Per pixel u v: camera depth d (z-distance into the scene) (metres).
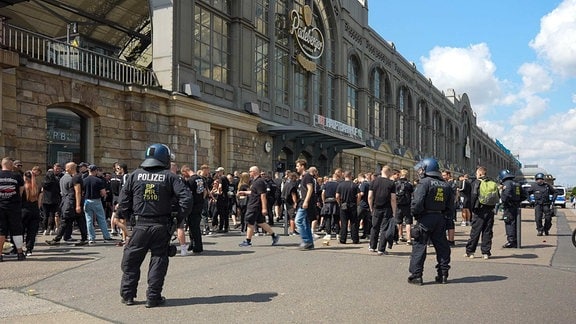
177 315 5.88
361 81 40.03
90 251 10.82
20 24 23.00
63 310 6.08
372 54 42.59
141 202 6.37
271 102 26.88
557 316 5.87
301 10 30.16
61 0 22.58
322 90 33.69
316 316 5.84
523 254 11.18
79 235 13.99
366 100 40.84
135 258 6.35
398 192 13.01
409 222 13.07
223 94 22.97
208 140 21.47
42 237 13.12
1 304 6.32
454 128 76.00
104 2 23.78
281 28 28.61
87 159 17.11
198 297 6.77
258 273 8.52
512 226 12.39
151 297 6.23
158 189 6.36
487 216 10.38
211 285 7.53
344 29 36.56
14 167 10.91
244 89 24.17
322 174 32.38
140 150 18.38
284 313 5.96
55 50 17.50
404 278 8.16
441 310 6.12
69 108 16.58
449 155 73.25
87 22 23.89
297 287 7.40
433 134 63.78
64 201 11.73
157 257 6.38
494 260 10.22
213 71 22.62
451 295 6.94
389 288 7.38
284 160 28.36
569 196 86.12
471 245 10.55
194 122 20.61
